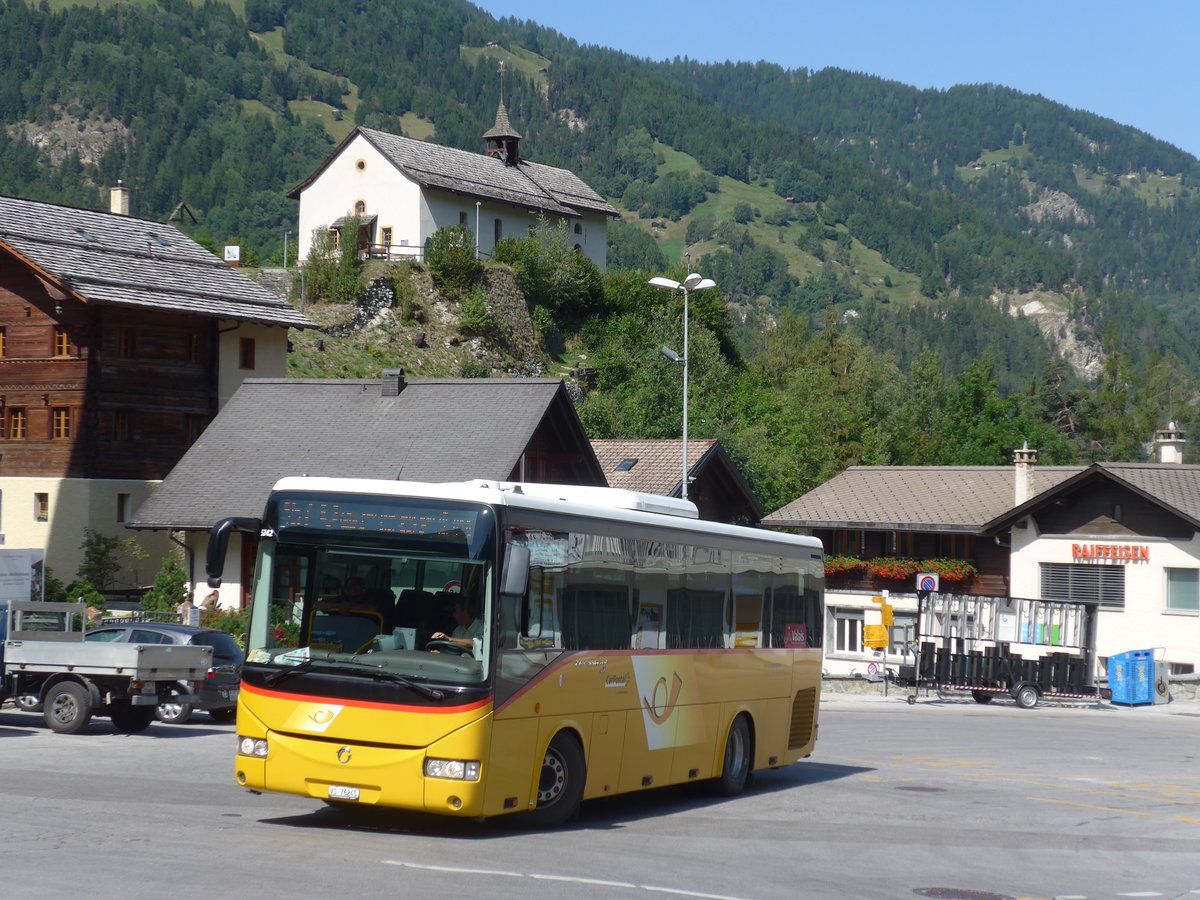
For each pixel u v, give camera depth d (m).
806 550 21.38
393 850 12.82
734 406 90.50
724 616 18.50
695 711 17.56
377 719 13.34
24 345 50.94
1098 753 26.72
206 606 40.00
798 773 21.86
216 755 20.42
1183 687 45.72
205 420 53.47
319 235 86.00
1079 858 14.39
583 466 47.72
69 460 50.03
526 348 91.06
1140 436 157.38
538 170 104.12
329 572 13.88
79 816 14.13
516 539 13.95
